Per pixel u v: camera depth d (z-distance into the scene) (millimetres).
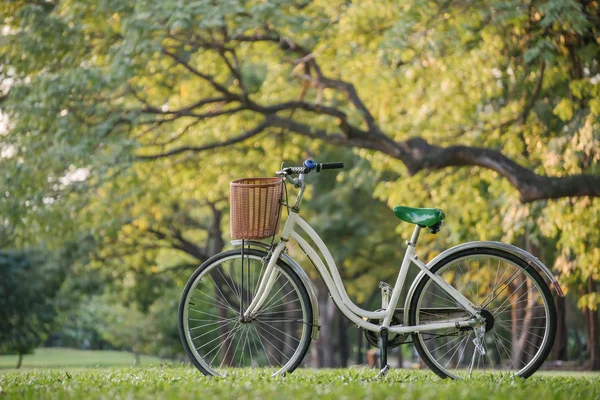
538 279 5680
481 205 16328
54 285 30422
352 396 4539
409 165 14250
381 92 17266
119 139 15023
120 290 30031
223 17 13672
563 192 12320
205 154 17906
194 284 5953
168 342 37906
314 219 23984
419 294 5723
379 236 24156
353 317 5703
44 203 16078
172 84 16781
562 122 15500
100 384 5445
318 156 23719
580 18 11320
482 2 13211
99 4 13781
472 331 5730
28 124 14852
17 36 14695
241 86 15227
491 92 15531
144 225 21594
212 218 29750
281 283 25516
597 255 13875
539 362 5695
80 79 14055
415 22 13281
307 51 16516
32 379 6109
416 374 6441
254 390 4816
